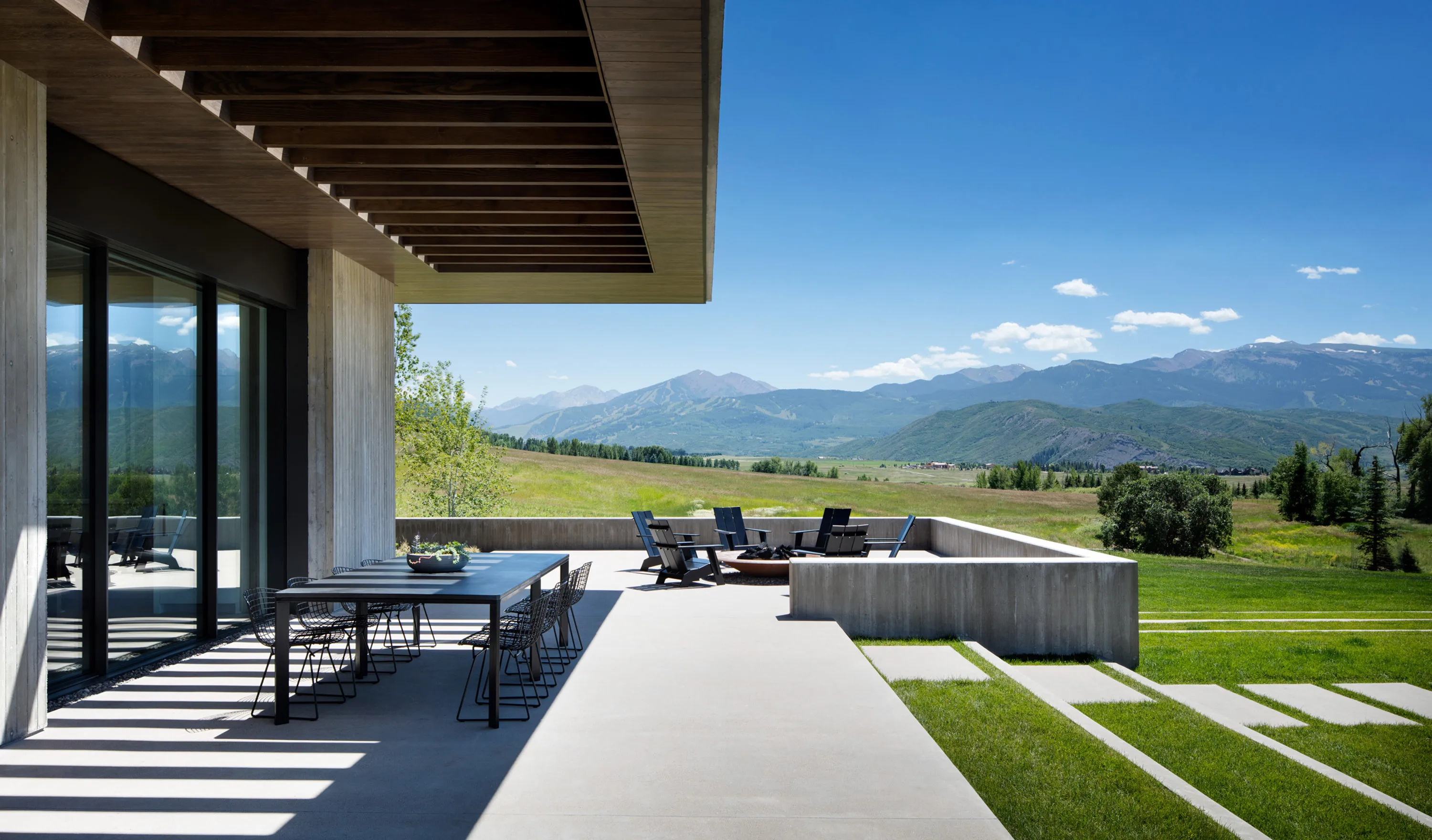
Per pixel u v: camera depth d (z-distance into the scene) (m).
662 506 42.53
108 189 5.32
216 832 3.08
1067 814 3.46
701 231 7.64
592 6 3.62
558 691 5.09
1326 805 4.07
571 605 5.78
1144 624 12.80
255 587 7.68
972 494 57.25
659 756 3.92
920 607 7.41
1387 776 5.09
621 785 3.55
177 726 4.43
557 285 10.17
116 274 5.73
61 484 5.17
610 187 6.66
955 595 7.41
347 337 8.41
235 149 5.30
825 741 4.13
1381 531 34.47
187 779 3.64
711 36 4.18
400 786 3.54
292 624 6.75
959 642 7.18
